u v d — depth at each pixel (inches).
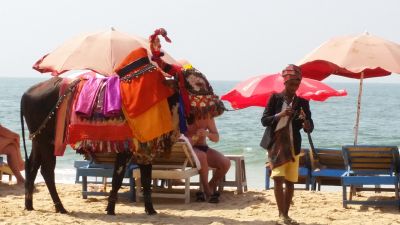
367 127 1932.8
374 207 395.2
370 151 389.1
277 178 316.8
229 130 1694.1
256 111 2721.5
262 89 440.8
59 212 359.9
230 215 363.3
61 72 402.6
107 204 398.3
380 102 4244.6
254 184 718.5
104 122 336.2
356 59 398.3
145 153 346.3
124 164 355.9
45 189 473.7
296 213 372.2
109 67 400.5
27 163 363.3
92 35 424.5
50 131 350.3
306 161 467.5
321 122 2124.8
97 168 416.2
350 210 384.8
